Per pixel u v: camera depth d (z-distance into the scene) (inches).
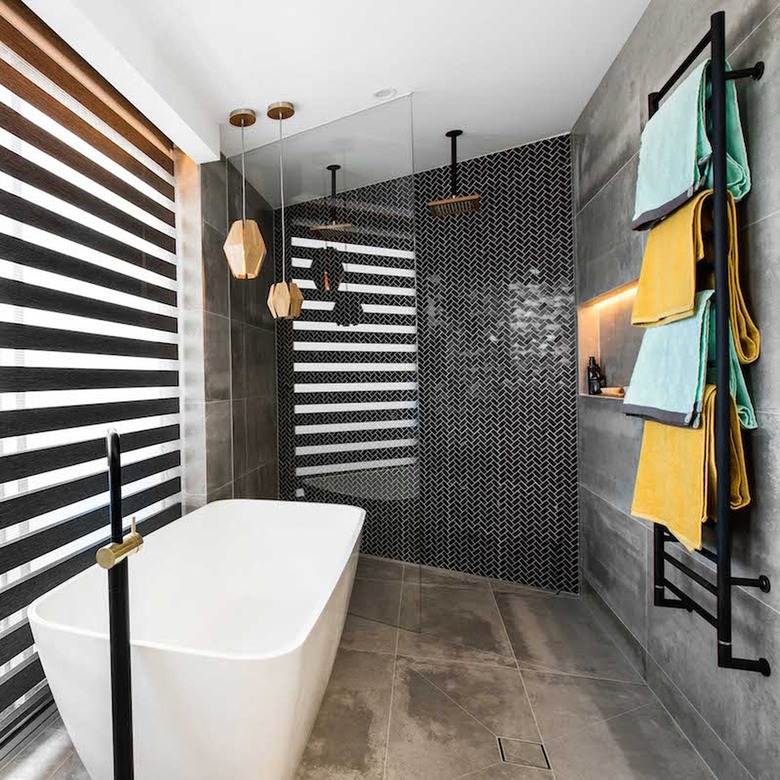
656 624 69.4
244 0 61.0
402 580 94.3
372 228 96.6
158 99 71.2
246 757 44.8
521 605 98.7
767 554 46.0
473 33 70.1
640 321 60.4
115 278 76.2
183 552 79.5
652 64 66.4
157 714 44.8
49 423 63.2
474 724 63.7
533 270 106.1
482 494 112.4
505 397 109.6
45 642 47.0
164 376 89.4
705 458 47.5
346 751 58.9
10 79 57.5
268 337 119.3
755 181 47.3
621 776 55.3
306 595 88.4
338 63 75.4
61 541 64.8
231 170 105.1
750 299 48.5
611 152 81.0
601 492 90.0
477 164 111.3
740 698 50.3
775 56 44.1
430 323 116.7
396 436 99.7
